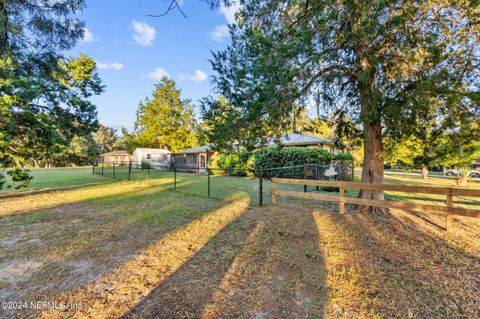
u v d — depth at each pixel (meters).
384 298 2.41
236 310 2.26
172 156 25.33
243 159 16.05
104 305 2.35
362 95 4.23
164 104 34.66
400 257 3.30
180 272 2.99
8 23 3.84
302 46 3.79
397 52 3.65
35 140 8.41
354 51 4.22
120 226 4.91
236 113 4.93
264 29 4.56
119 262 3.29
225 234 4.36
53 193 9.24
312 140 14.46
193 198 7.91
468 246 3.61
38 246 3.87
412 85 3.92
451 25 3.75
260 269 3.04
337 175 10.30
